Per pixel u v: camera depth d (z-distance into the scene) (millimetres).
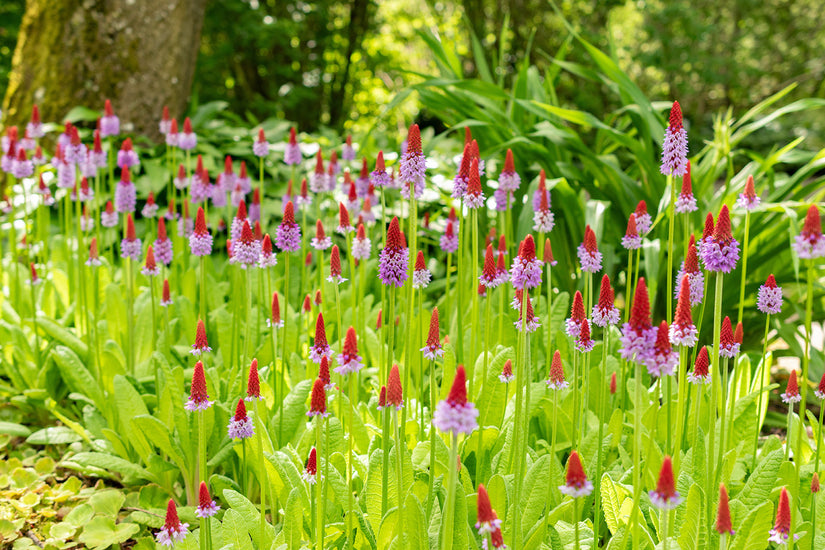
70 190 4691
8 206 5914
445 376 2982
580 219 4691
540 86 5414
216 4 11352
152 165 6230
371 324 4164
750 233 4293
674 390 3428
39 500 3178
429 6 16953
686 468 2490
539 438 3141
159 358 3191
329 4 13531
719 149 4566
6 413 3943
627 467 2699
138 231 5902
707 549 2162
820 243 1845
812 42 18422
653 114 4527
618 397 3297
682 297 1958
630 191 4520
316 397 2123
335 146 7016
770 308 2557
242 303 4293
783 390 4746
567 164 4758
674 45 12781
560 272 4762
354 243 3527
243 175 4793
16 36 9438
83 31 6562
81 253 4102
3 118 6836
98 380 3748
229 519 2312
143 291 4539
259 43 12023
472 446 2730
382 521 2168
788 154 4477
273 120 7594
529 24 14195
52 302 4551
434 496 2264
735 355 2521
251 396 2527
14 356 3973
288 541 2209
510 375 2334
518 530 2125
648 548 2264
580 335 2297
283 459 2510
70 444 3762
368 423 2984
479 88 4656
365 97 16859
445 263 5668
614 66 4719
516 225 4941
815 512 2209
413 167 2252
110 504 3027
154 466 2984
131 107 6750
